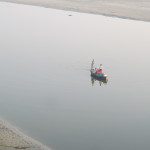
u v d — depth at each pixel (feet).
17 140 94.43
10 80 140.15
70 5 319.88
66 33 227.61
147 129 107.86
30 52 180.55
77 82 144.77
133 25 266.57
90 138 100.12
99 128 106.42
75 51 187.93
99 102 125.39
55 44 199.00
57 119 110.22
